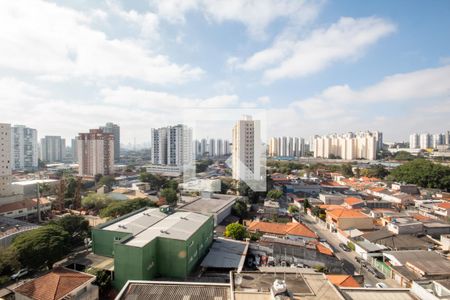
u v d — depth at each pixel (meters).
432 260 32.69
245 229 42.53
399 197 65.69
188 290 18.95
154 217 37.59
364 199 67.38
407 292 18.22
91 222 51.84
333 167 120.50
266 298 15.82
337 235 46.94
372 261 36.25
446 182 79.44
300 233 41.66
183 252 28.84
